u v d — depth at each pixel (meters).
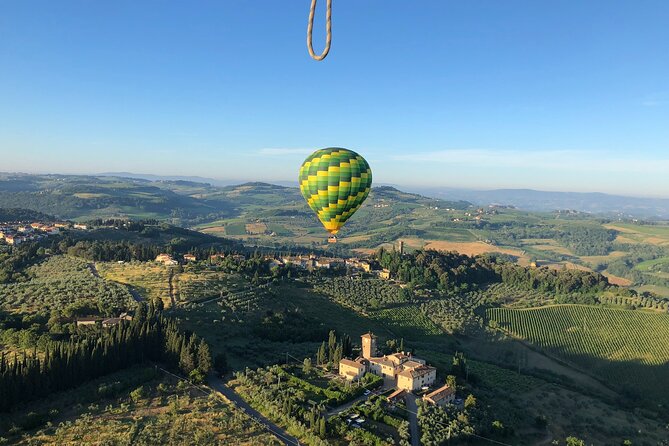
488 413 95.00
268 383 98.31
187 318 133.00
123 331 106.38
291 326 142.75
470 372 120.00
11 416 81.06
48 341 105.50
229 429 79.81
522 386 121.19
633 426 105.50
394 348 127.25
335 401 91.69
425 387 103.56
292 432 81.06
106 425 78.44
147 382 97.88
